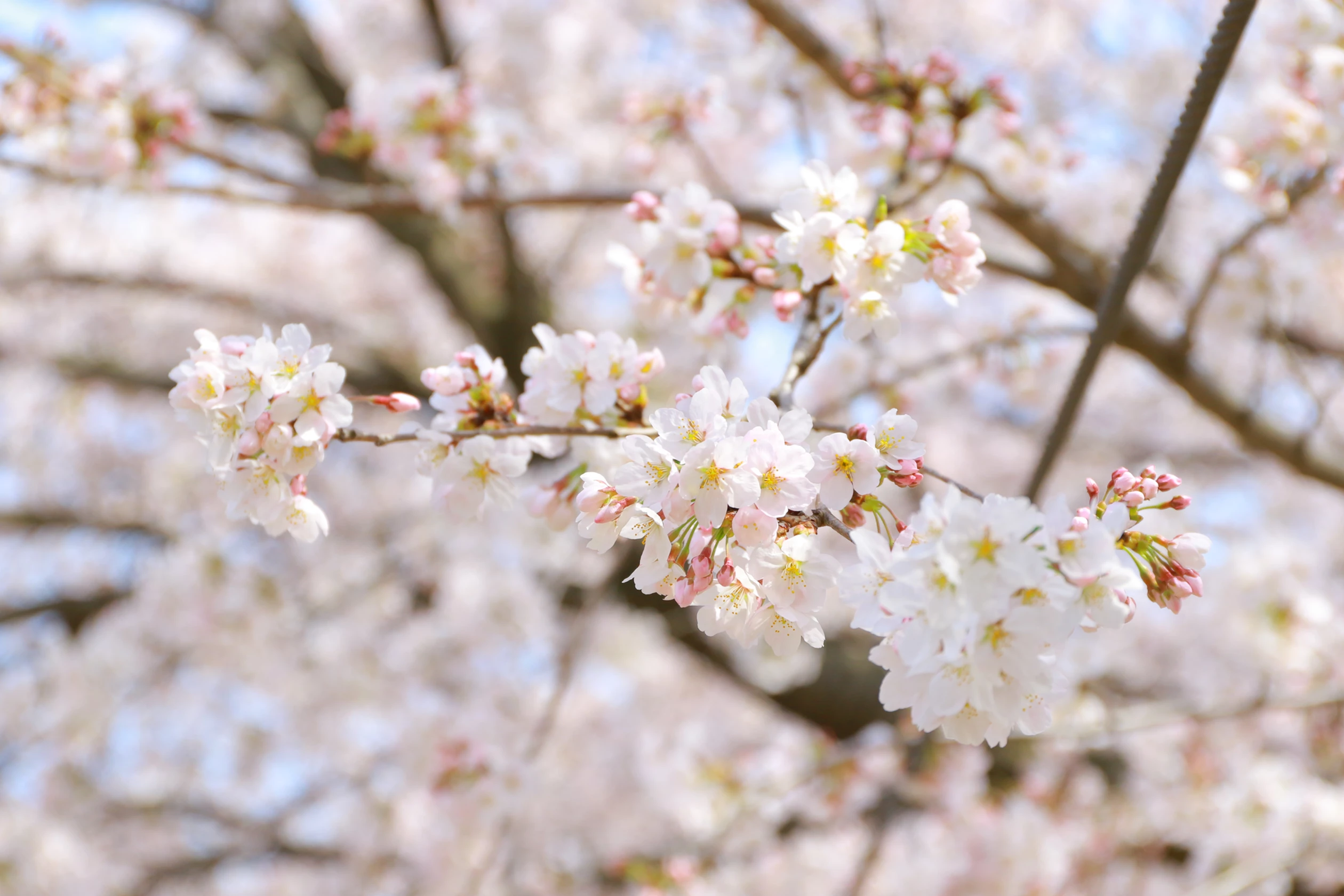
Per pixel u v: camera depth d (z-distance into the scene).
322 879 6.11
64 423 7.80
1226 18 1.87
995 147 3.36
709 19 4.84
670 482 1.32
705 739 5.17
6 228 7.43
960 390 5.39
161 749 6.43
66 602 6.95
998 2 6.78
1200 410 3.71
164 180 3.38
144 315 7.95
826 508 1.40
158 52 3.87
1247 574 4.15
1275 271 3.68
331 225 8.59
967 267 1.75
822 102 4.08
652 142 3.68
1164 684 5.30
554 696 3.99
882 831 4.05
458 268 6.81
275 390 1.50
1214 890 3.51
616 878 4.78
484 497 1.72
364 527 6.66
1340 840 3.92
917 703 1.32
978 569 1.16
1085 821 4.67
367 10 8.29
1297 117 2.88
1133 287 2.29
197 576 5.18
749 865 4.51
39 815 5.73
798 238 1.74
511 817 3.80
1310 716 4.36
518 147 3.95
